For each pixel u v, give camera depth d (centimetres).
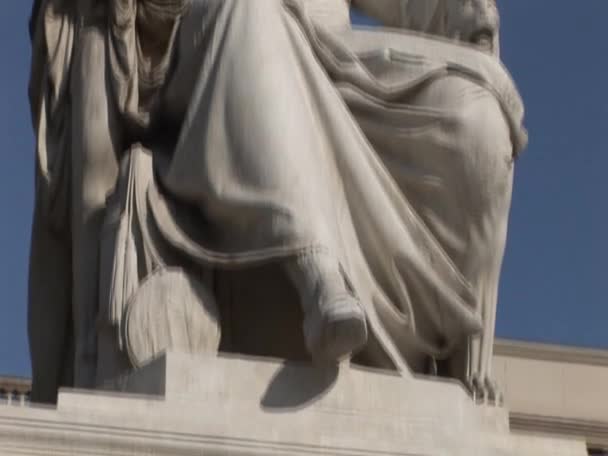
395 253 1093
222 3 1102
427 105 1116
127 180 1095
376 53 1128
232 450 1012
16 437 989
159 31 1154
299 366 1042
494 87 1125
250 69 1080
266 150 1064
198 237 1083
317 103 1099
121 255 1076
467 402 1069
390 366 1074
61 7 1180
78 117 1142
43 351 1174
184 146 1083
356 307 1027
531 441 1061
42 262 1179
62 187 1160
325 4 1165
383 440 1038
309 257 1045
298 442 1020
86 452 995
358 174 1095
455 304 1098
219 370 1034
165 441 1005
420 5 1200
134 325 1055
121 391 1046
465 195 1108
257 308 1103
